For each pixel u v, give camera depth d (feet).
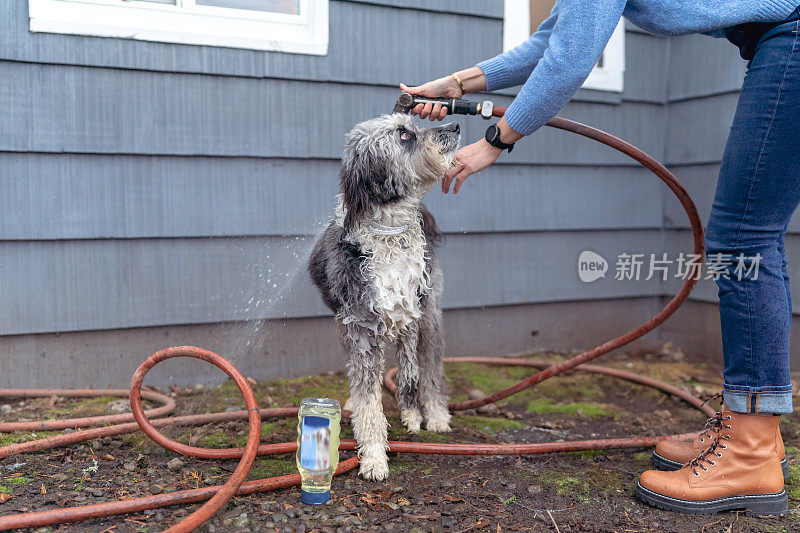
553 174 13.89
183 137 11.02
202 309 11.37
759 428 6.73
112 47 10.49
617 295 14.74
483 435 9.42
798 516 6.76
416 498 7.00
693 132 14.23
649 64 14.52
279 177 11.69
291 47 11.50
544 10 13.32
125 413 9.48
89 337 10.82
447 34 12.59
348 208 7.84
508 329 13.89
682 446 7.93
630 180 14.65
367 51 12.04
